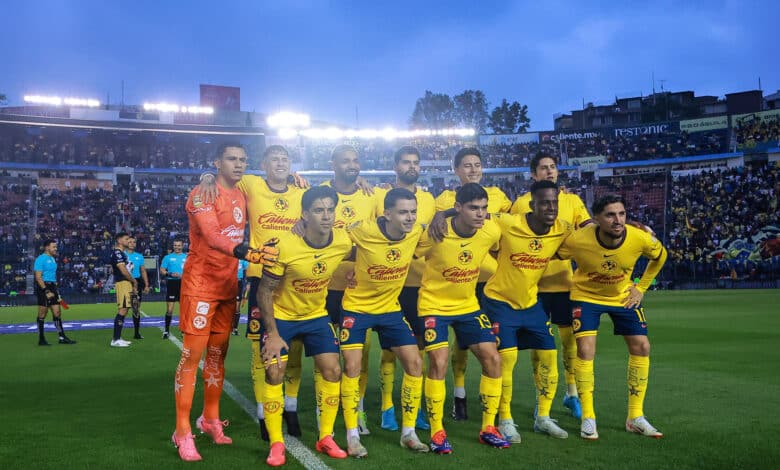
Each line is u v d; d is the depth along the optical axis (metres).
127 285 11.08
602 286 4.85
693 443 4.35
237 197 4.99
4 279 29.92
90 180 38.72
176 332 13.27
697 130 40.16
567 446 4.38
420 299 4.72
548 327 4.93
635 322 4.83
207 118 44.88
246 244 4.18
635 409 4.74
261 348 4.26
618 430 4.79
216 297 4.58
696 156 39.53
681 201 37.19
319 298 4.44
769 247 32.06
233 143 4.85
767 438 4.46
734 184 36.34
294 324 4.41
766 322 13.37
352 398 4.34
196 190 4.50
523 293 4.86
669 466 3.84
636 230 4.77
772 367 7.59
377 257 4.40
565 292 5.62
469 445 4.48
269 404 4.11
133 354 9.62
